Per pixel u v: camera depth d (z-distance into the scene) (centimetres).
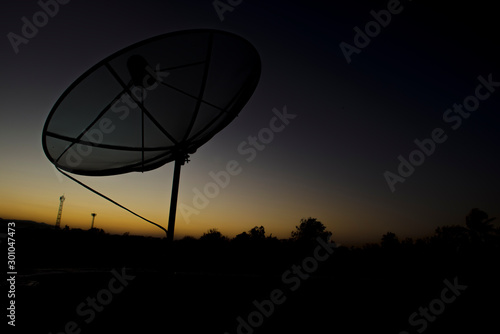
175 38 349
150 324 399
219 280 489
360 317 465
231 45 377
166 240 334
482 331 413
